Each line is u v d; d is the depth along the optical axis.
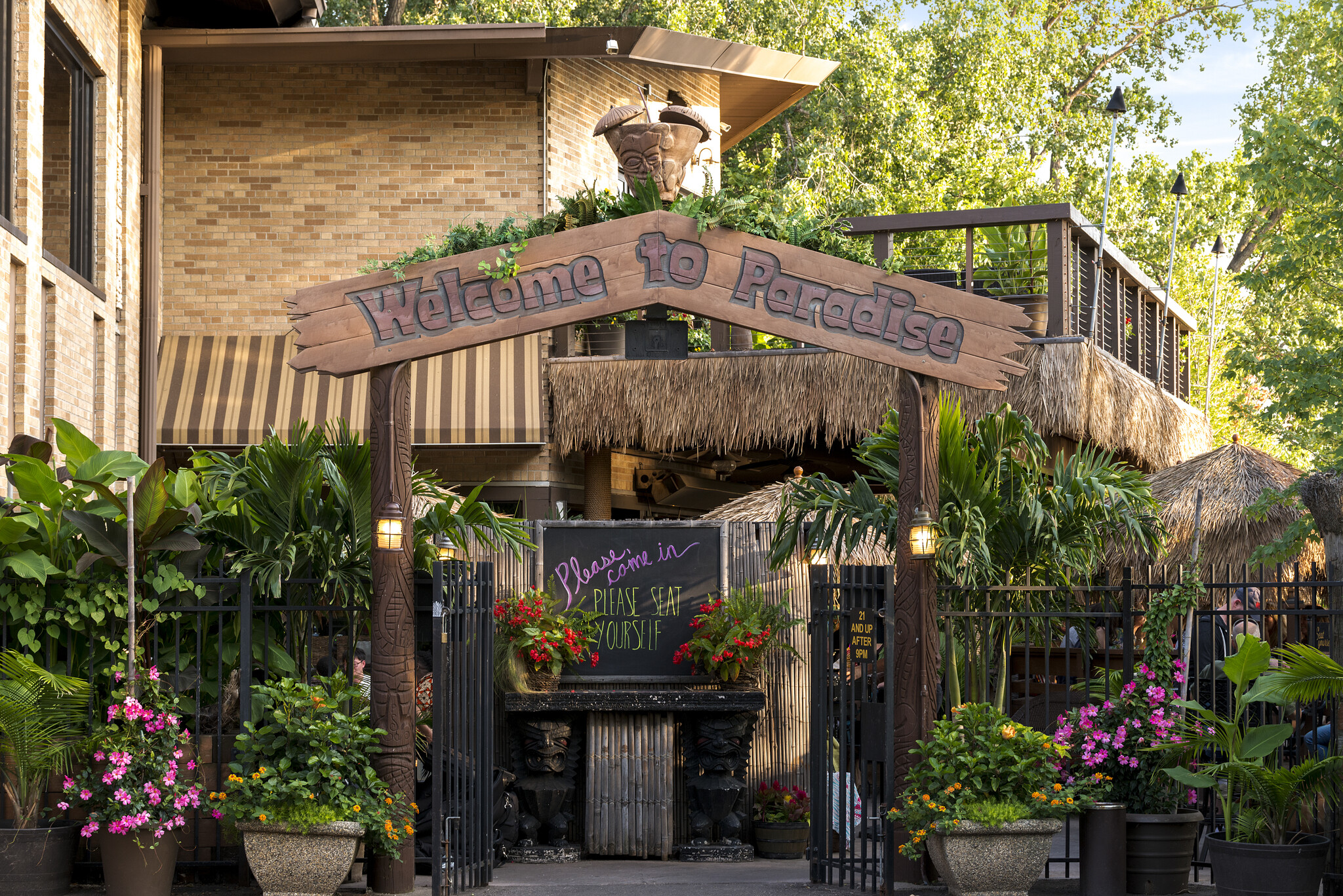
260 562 7.55
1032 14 29.88
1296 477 11.41
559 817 9.18
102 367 12.98
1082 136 30.61
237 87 15.98
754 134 25.50
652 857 9.16
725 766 9.25
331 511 7.94
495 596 9.65
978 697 8.82
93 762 7.06
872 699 8.27
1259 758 7.17
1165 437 15.20
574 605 9.82
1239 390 25.00
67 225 12.98
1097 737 7.56
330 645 7.84
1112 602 8.71
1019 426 8.32
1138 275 15.96
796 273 7.69
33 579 7.16
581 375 14.10
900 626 7.68
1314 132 11.87
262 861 6.75
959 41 27.69
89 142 13.05
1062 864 8.72
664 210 7.73
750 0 25.03
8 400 9.99
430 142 15.95
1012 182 26.66
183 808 6.93
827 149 23.91
